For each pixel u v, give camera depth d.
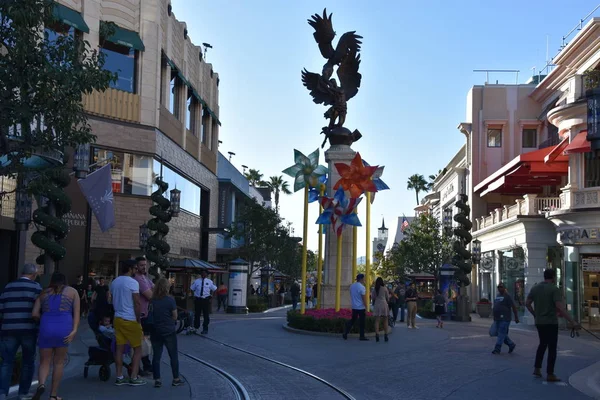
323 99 26.06
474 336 21.86
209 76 47.12
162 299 10.45
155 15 33.81
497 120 45.31
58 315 8.74
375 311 19.00
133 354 10.48
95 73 11.25
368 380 11.74
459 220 34.81
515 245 34.81
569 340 22.11
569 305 28.72
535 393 10.55
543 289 12.04
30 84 10.41
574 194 28.20
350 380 11.70
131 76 32.91
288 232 51.34
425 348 17.41
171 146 37.03
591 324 28.44
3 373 8.73
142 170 33.22
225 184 52.91
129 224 32.41
